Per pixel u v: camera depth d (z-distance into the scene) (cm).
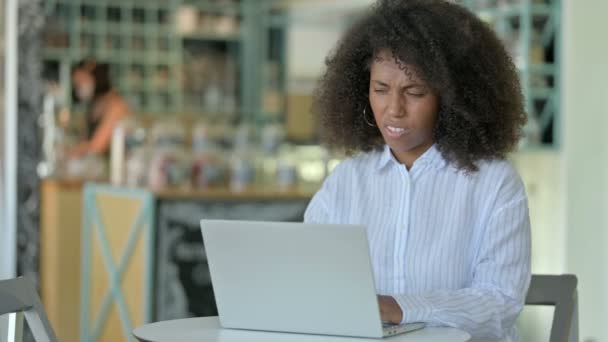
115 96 723
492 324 239
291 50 937
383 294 255
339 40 279
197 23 957
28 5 600
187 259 518
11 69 588
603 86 515
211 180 601
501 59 258
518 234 248
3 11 587
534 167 585
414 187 257
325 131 280
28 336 582
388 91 246
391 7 253
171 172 588
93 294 576
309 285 222
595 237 518
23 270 606
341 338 221
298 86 927
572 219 541
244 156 623
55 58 898
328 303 222
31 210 607
